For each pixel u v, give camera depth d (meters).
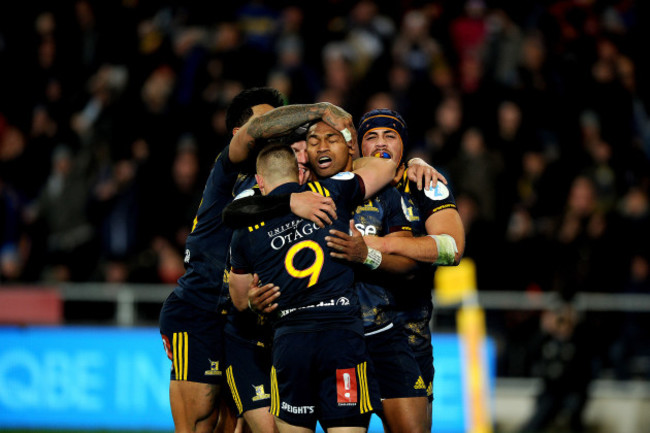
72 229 40.19
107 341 37.19
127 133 42.78
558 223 41.78
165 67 44.78
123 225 40.00
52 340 37.03
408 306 20.22
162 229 40.16
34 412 36.62
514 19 53.28
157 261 38.72
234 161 19.41
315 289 18.14
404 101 45.41
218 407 21.03
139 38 47.59
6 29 48.78
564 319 38.56
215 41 46.72
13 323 37.00
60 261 39.78
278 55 46.62
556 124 46.62
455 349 37.62
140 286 38.19
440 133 44.00
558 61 48.62
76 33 48.25
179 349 20.44
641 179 46.66
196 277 20.44
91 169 41.44
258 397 20.30
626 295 40.50
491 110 44.97
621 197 44.84
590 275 40.66
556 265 40.78
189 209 40.34
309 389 18.19
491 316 39.41
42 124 45.41
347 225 18.64
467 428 37.06
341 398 17.92
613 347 39.91
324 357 17.98
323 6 49.91
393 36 48.06
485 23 51.59
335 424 18.00
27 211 43.06
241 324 20.33
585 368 38.19
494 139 44.50
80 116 44.75
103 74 45.06
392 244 18.98
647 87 53.09
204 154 42.47
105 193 40.06
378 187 19.11
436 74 48.00
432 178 20.38
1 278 39.72
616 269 40.94
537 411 38.28
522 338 39.22
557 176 43.78
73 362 37.00
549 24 50.31
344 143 19.02
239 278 18.80
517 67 47.66
